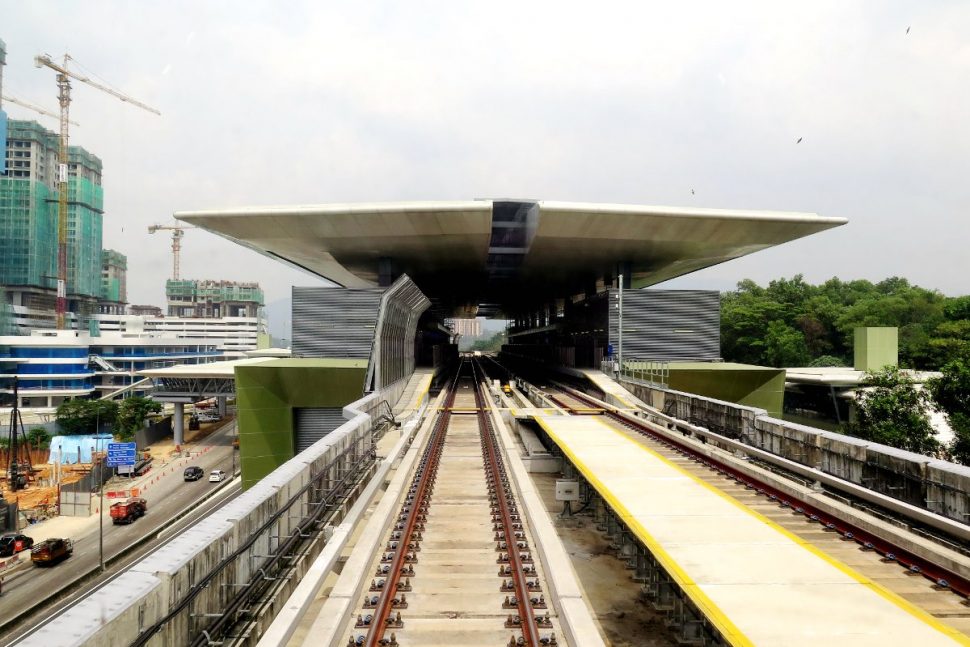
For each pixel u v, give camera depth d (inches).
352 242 1540.4
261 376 1251.8
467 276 2124.8
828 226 1435.8
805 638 219.9
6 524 1499.8
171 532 1514.5
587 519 527.2
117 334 4301.2
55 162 5526.6
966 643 216.8
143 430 2637.8
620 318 1403.8
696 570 283.0
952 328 1883.6
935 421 1224.2
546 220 1375.5
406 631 292.7
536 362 3080.7
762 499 508.4
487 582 353.7
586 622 274.8
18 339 3457.2
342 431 509.7
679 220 1378.0
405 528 430.3
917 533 389.4
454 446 793.6
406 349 1330.0
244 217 1355.8
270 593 289.6
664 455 669.9
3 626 981.2
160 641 198.4
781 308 3240.7
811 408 2224.4
